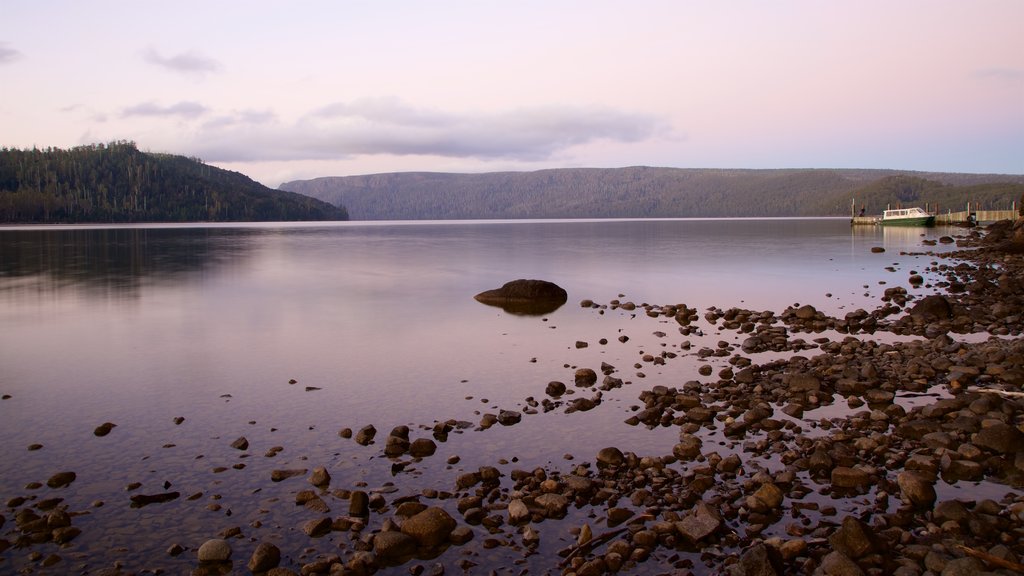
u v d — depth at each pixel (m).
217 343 18.81
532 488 8.60
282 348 18.05
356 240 100.62
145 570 6.82
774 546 6.82
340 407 12.41
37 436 10.84
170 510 8.14
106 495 8.58
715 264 47.41
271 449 10.09
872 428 10.66
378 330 20.94
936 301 21.62
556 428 11.09
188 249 72.75
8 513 8.07
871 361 15.25
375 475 9.17
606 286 33.50
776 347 17.42
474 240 99.62
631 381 14.14
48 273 42.41
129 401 12.83
